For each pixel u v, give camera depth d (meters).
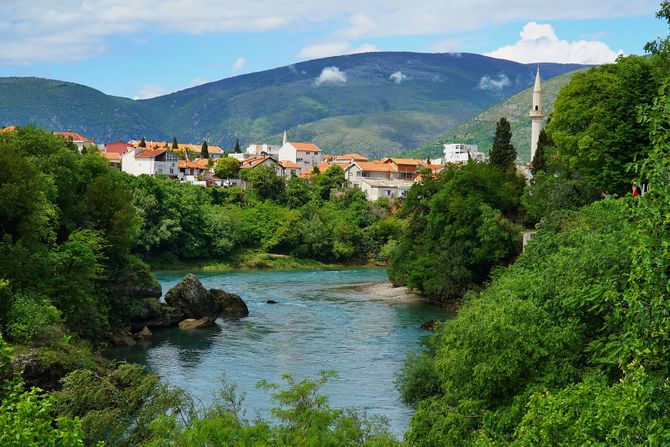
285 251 156.00
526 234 82.00
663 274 16.67
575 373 28.05
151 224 134.88
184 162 198.50
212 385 47.94
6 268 51.16
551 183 81.69
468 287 86.81
